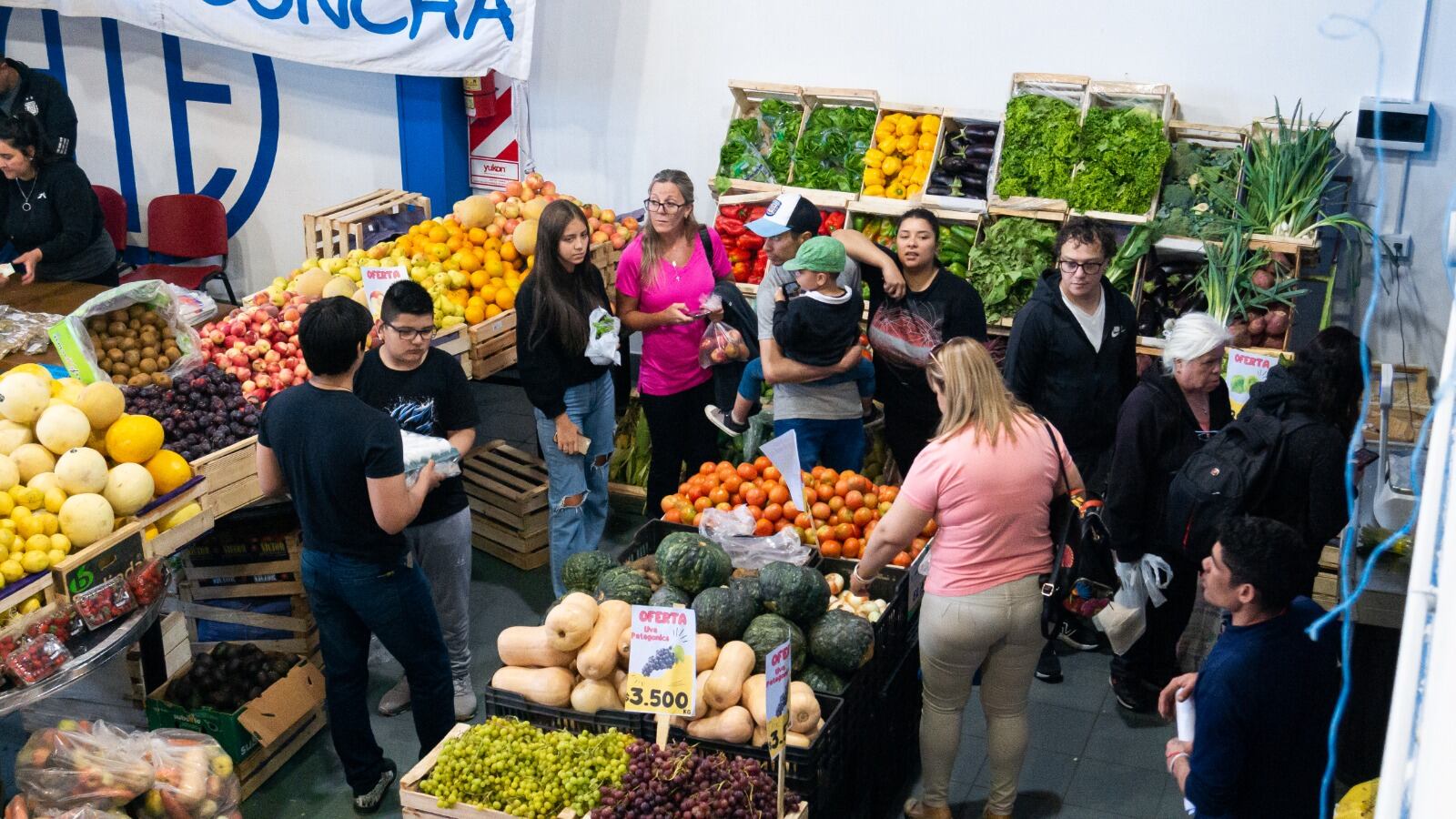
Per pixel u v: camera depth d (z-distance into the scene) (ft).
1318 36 18.99
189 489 13.15
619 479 20.68
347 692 12.88
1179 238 18.42
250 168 26.37
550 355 15.57
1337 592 15.11
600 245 20.40
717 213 23.26
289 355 16.60
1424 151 18.65
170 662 14.26
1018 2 20.52
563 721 10.89
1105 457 15.53
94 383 12.99
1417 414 15.81
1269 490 12.10
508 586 18.21
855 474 14.55
